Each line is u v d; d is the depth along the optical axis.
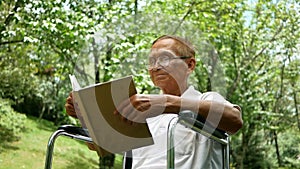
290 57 10.16
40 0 5.28
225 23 7.62
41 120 12.72
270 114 9.48
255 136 11.02
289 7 9.18
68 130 1.45
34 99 13.33
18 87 9.61
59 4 5.28
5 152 8.57
